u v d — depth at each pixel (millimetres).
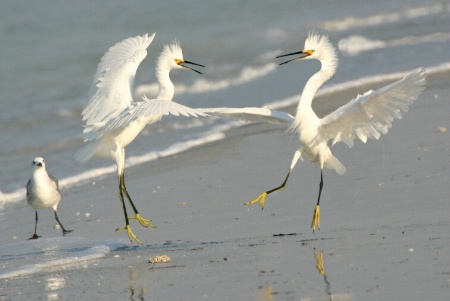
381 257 10422
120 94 13344
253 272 10453
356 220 12508
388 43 29953
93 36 37375
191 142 20281
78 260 12203
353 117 12344
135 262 11688
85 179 18594
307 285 9688
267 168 16891
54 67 32500
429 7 38188
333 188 14531
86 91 28469
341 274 9930
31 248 13594
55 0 43094
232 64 30625
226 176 16719
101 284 10680
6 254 13273
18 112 25922
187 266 11047
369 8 39844
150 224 13320
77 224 15016
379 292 9164
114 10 41562
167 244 12695
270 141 19422
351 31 33781
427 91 21375
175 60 14570
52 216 16031
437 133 17203
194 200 15211
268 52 32219
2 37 37344
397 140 17031
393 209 12781
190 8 41844
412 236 11211
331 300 9102
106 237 13883
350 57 28000
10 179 19219
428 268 9781
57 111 25891
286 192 14836
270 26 37688
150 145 20594
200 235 12953
